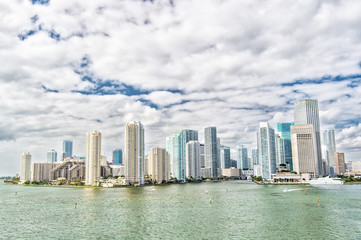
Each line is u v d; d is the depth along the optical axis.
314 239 116.75
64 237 127.19
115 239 122.19
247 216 166.38
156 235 127.12
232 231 130.88
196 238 121.00
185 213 181.00
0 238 128.12
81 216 176.75
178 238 121.62
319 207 197.38
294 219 155.38
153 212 187.50
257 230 132.00
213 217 165.00
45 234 133.12
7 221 165.00
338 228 133.88
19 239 125.56
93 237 126.19
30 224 155.38
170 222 153.25
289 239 117.19
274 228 135.25
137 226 145.25
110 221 159.12
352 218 156.38
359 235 121.62
